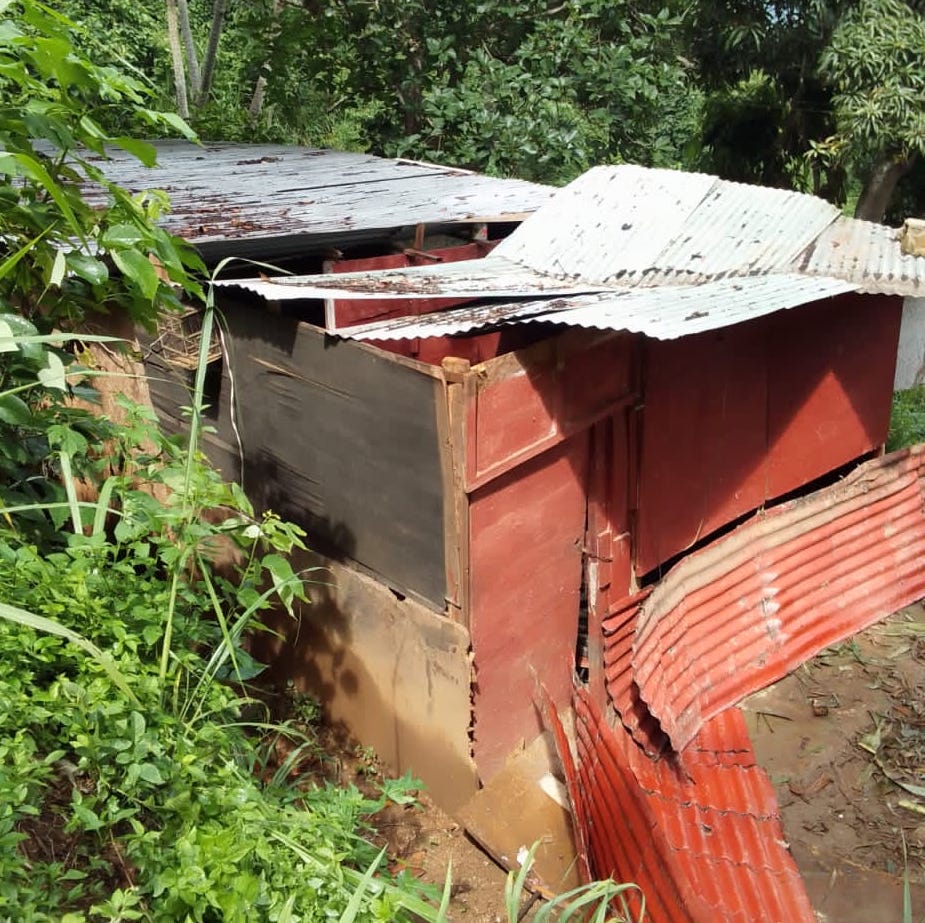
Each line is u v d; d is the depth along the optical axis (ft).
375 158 25.38
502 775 12.96
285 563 9.77
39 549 10.19
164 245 9.25
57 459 11.26
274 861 7.21
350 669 13.84
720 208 15.72
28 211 9.01
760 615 14.93
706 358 14.17
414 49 37.65
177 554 9.30
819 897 11.91
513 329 14.85
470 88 34.99
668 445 14.05
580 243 15.35
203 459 11.85
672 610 13.87
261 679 15.35
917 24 30.55
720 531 16.31
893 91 30.37
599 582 13.67
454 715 12.50
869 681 15.90
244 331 13.55
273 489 14.15
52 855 7.16
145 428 10.23
